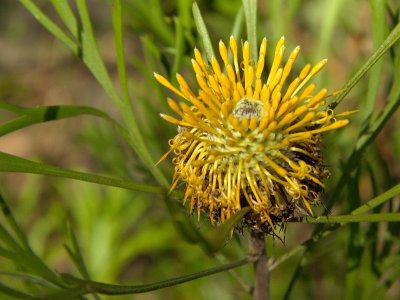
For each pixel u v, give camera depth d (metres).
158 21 0.16
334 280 0.21
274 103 0.10
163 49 0.15
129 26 0.18
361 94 0.19
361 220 0.10
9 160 0.10
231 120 0.10
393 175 0.19
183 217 0.08
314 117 0.11
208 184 0.11
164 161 0.17
